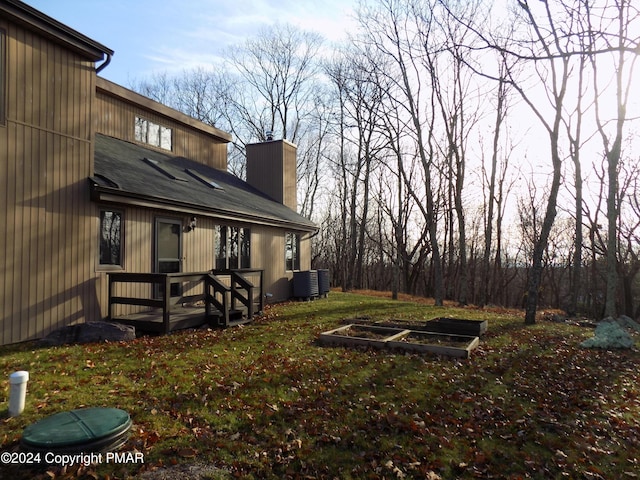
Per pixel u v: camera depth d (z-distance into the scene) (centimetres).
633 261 2223
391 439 396
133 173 959
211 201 1098
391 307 1396
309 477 332
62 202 742
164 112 1386
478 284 3369
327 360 640
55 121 733
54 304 726
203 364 596
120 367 566
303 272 1547
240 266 1281
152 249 940
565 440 407
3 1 634
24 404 412
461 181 2019
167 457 345
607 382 590
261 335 823
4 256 652
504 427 430
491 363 656
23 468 312
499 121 2172
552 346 809
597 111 1416
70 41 745
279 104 3494
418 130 1752
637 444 405
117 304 846
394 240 3441
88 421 352
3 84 654
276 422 421
